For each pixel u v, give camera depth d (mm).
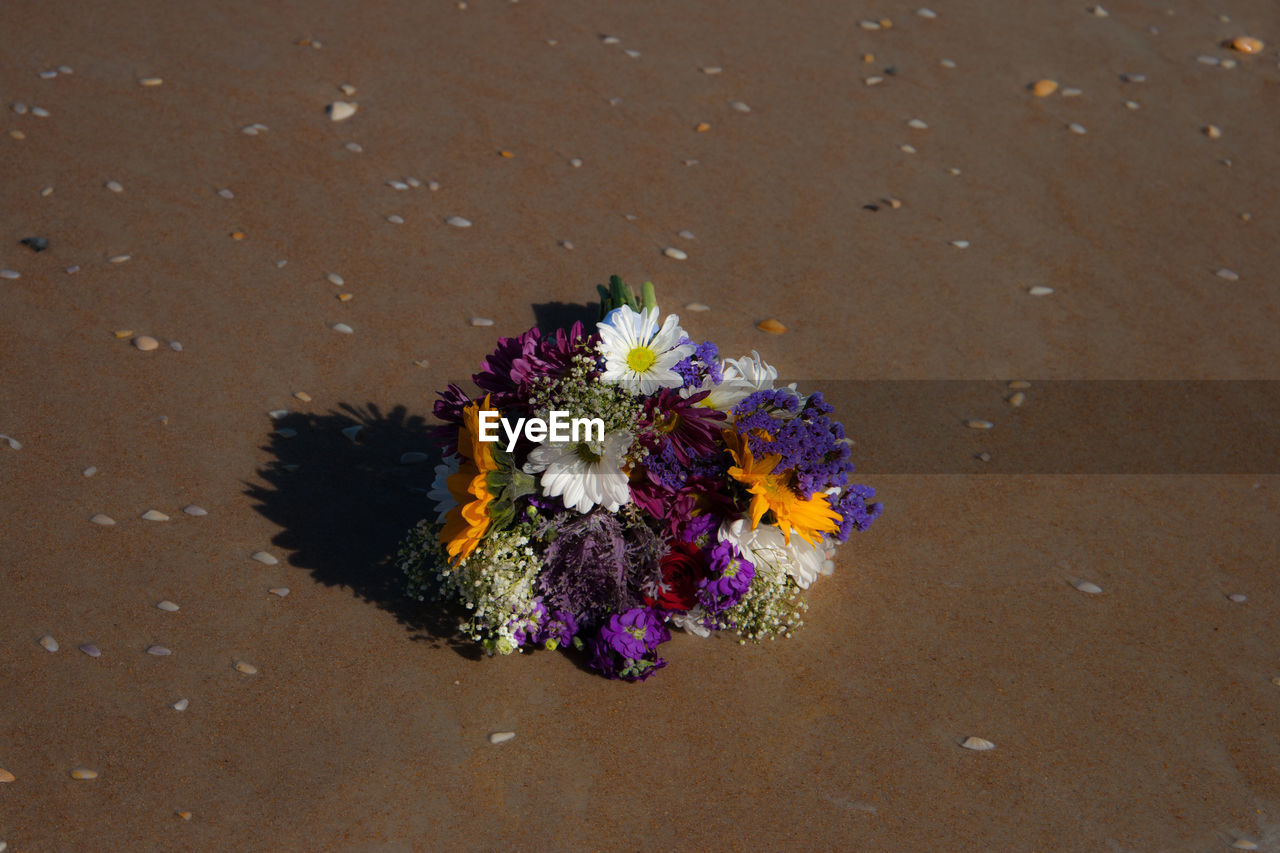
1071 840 1604
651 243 2070
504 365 1661
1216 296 2076
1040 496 1846
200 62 2242
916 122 2285
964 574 1775
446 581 1715
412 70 2277
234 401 1855
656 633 1662
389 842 1579
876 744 1652
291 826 1583
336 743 1628
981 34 2596
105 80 2193
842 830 1602
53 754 1608
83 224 2004
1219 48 2607
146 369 1873
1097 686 1699
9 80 2172
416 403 1872
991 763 1646
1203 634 1741
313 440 1830
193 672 1660
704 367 1666
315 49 2291
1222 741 1669
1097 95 2410
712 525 1654
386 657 1681
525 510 1629
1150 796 1633
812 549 1684
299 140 2146
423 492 1797
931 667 1704
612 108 2256
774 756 1641
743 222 2113
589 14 2525
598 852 1582
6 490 1762
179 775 1604
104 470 1786
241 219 2037
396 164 2131
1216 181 2236
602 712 1659
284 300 1957
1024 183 2207
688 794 1615
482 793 1607
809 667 1698
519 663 1685
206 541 1743
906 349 1980
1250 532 1827
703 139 2225
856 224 2127
